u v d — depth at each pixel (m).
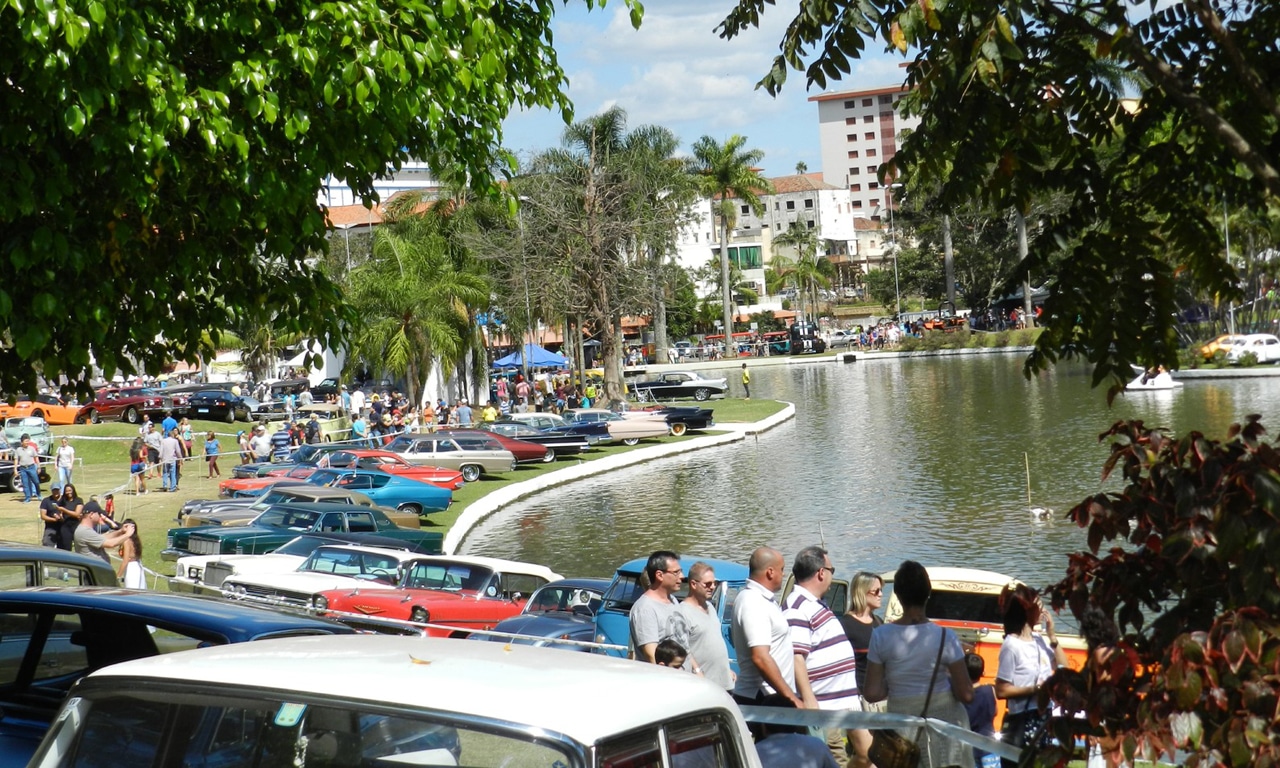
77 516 20.56
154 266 9.16
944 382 72.50
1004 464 37.00
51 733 3.99
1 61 7.43
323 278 10.20
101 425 50.38
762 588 7.49
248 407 55.53
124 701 3.95
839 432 50.38
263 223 9.23
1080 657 11.25
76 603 6.08
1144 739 3.58
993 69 4.80
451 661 4.07
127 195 8.28
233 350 87.00
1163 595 4.05
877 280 172.38
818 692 7.69
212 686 3.84
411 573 18.48
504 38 9.78
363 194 10.02
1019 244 108.06
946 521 28.14
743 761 4.09
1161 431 4.05
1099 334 5.66
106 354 8.98
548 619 15.66
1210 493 3.70
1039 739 4.00
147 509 31.53
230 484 32.72
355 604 16.70
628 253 68.06
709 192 106.38
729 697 4.21
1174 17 5.68
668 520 31.47
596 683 3.88
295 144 9.02
